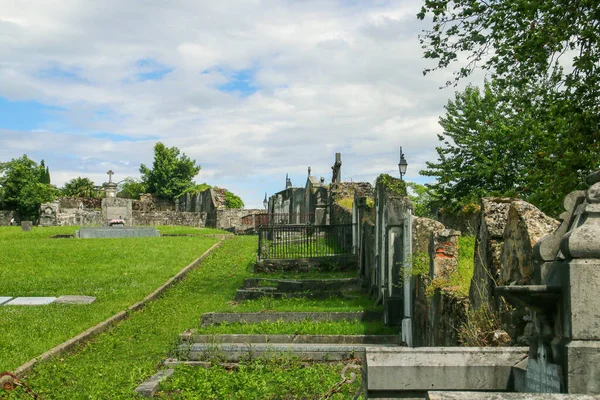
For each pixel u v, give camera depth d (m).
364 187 35.25
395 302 14.35
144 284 21.12
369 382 4.93
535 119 15.13
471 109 31.02
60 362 11.94
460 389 4.87
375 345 13.18
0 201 70.31
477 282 7.83
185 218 62.25
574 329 3.93
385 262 15.36
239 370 11.38
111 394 9.73
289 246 25.20
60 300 18.03
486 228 7.68
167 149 87.56
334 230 24.91
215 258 29.34
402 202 14.80
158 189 86.44
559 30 13.62
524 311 6.30
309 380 10.39
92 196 85.88
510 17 14.46
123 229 40.72
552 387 4.09
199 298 19.58
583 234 4.00
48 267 24.42
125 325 15.73
